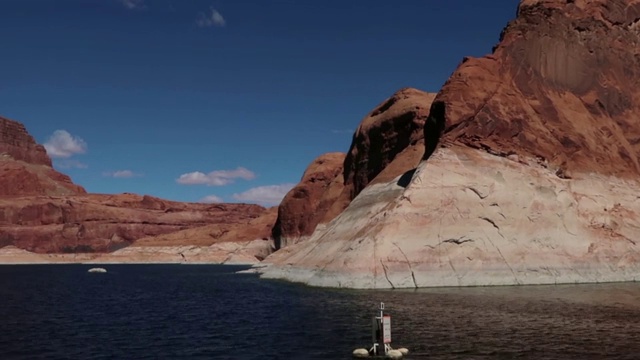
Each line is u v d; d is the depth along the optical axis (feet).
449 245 183.42
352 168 369.50
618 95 254.06
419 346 86.33
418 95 352.08
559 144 219.61
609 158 227.40
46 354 89.61
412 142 295.48
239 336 103.76
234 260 627.46
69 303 176.76
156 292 221.05
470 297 146.00
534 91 232.32
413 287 173.78
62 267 617.21
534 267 184.34
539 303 132.16
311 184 471.21
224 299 176.35
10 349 93.97
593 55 254.47
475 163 202.08
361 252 185.57
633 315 113.60
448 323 106.01
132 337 105.29
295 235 465.06
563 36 249.34
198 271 444.96
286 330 108.47
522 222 192.95
